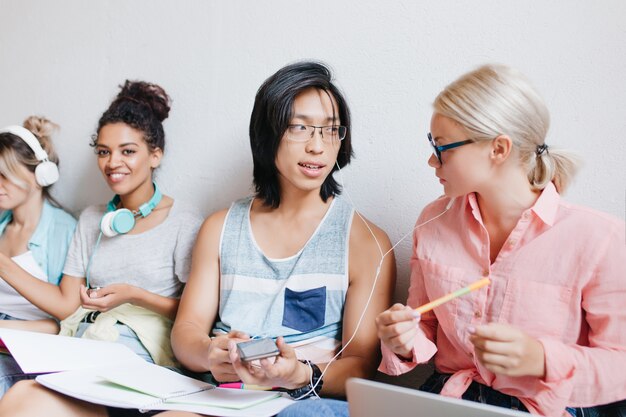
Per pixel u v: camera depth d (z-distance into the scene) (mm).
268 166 1224
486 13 1236
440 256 1019
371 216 1384
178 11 1640
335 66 1415
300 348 1160
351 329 1139
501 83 895
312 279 1183
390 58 1349
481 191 938
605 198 1149
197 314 1251
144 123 1487
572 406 864
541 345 828
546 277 908
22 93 1935
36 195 1658
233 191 1582
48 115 1889
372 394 738
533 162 920
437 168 960
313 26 1443
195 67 1620
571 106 1166
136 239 1474
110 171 1472
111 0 1749
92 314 1469
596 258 874
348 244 1192
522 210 934
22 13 1917
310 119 1136
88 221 1569
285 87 1136
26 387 1002
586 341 920
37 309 1599
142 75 1710
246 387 1097
